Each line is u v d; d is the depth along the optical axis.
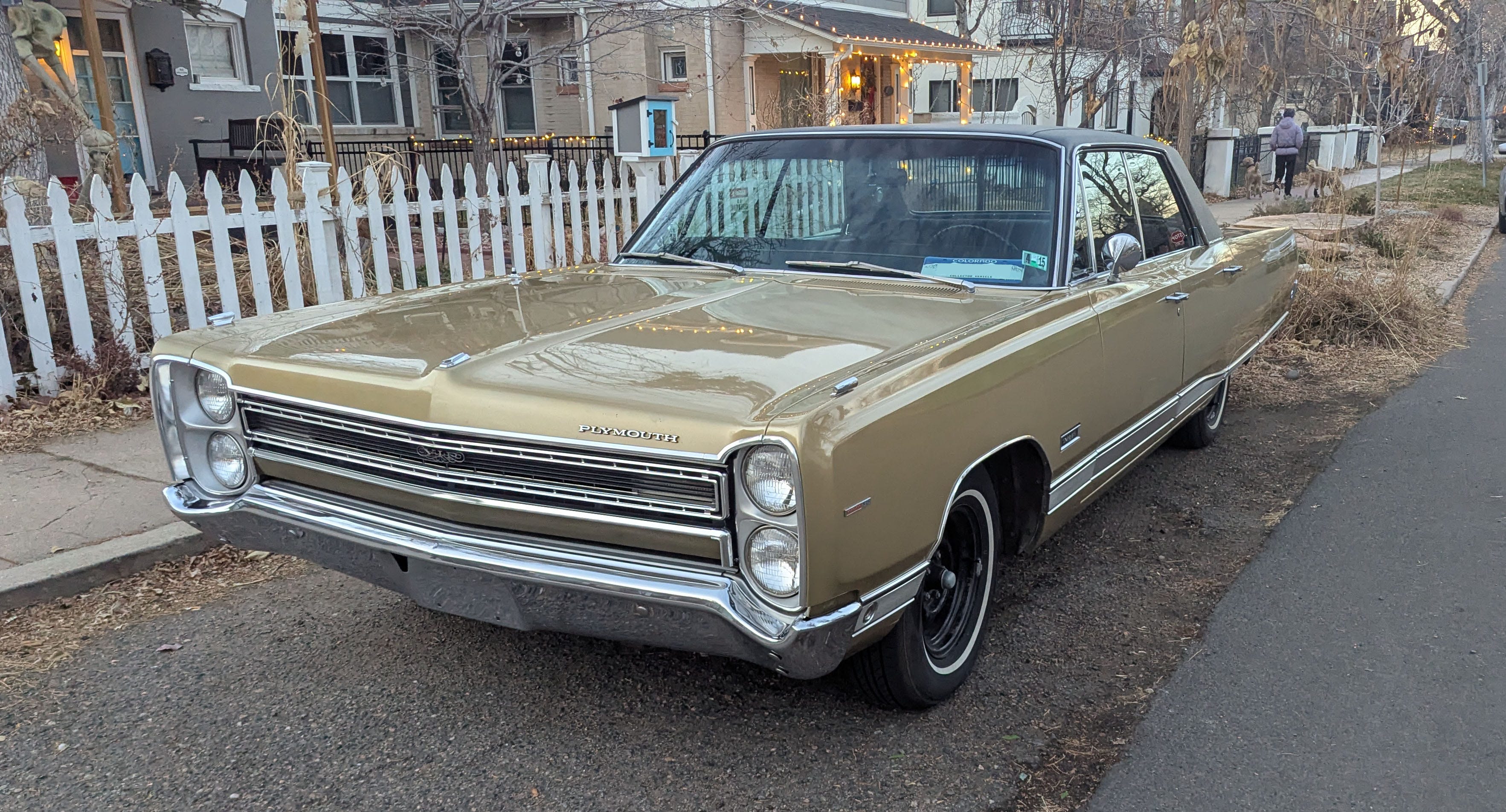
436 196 15.32
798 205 4.09
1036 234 3.71
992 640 3.65
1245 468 5.52
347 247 7.14
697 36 18.53
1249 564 4.28
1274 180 22.28
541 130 20.08
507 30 16.03
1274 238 6.00
